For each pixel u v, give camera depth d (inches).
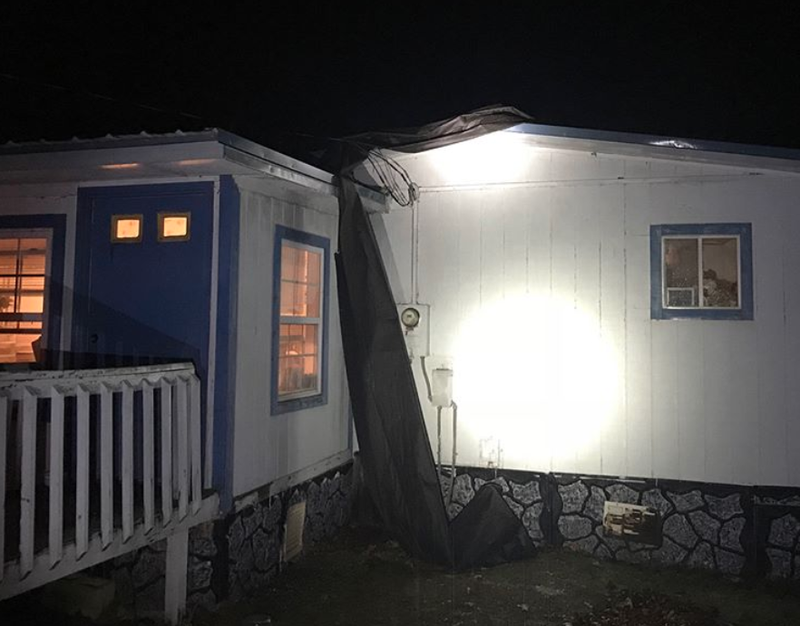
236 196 231.1
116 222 239.3
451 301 301.3
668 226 276.5
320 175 252.5
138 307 235.8
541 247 290.5
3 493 153.2
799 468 261.7
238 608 227.1
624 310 280.8
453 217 302.0
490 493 285.6
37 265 250.7
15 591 155.7
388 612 227.9
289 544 265.7
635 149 274.8
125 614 216.2
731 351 269.4
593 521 282.2
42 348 243.8
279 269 259.1
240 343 235.0
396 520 269.4
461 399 299.1
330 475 299.6
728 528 267.7
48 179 237.8
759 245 267.9
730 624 223.1
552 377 288.2
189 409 219.3
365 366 268.4
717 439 270.1
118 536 186.1
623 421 279.9
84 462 175.3
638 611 226.2
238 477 233.1
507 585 251.0
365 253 269.0
